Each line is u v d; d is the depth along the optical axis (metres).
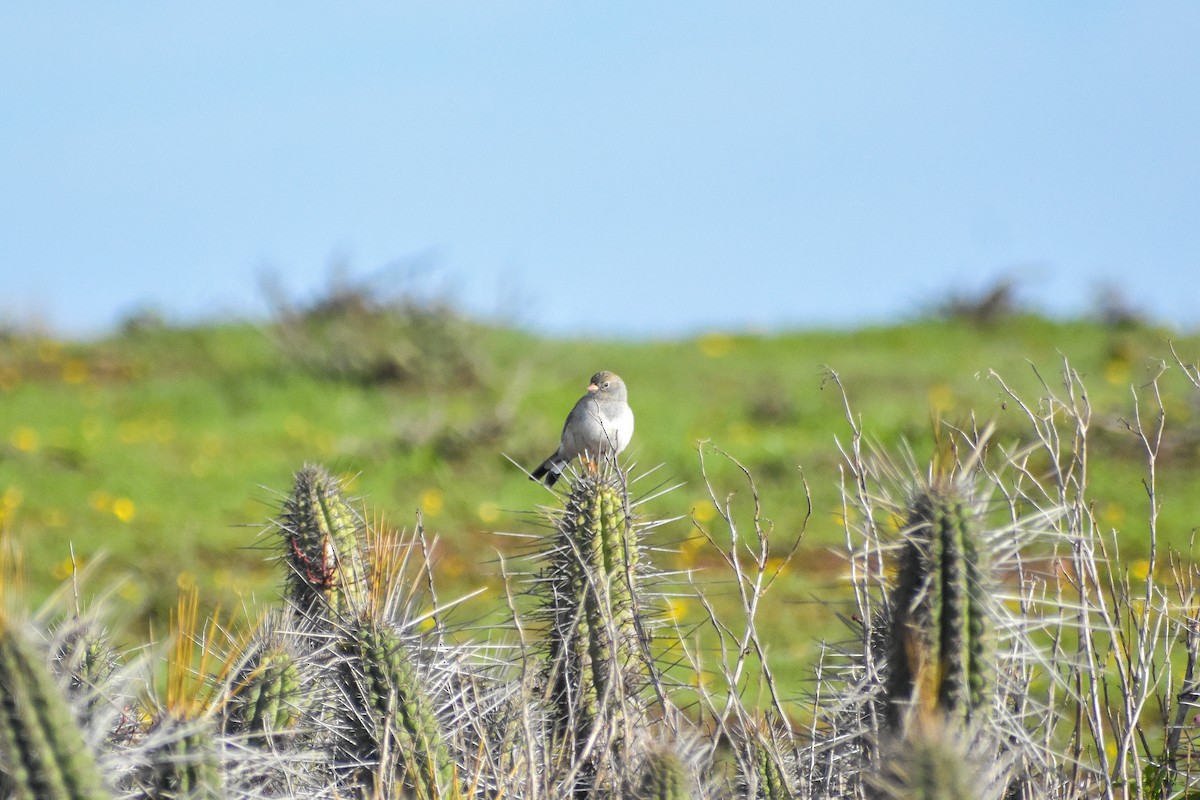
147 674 8.18
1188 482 22.22
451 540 21.73
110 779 5.63
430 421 28.70
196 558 20.36
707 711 9.66
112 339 40.91
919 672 6.21
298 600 9.08
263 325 38.38
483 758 7.36
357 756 7.60
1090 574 8.33
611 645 7.63
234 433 29.42
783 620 16.75
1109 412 24.91
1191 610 9.66
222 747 6.64
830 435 27.58
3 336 39.97
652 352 40.66
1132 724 7.68
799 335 43.69
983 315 44.88
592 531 8.47
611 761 7.23
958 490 6.45
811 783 7.62
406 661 7.49
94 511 22.75
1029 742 6.64
